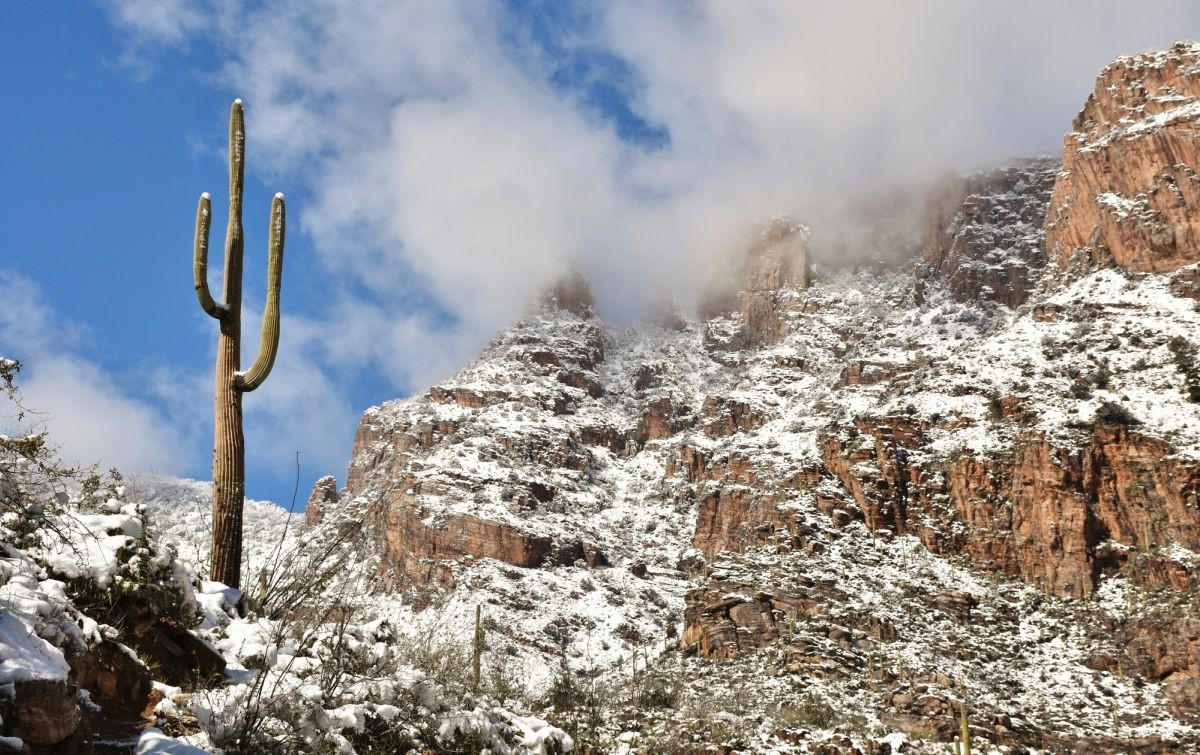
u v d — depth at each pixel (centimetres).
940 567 13662
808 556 13750
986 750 9069
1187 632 11006
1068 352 15750
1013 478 14150
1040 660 11650
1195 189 16825
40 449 1523
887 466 14988
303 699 1543
